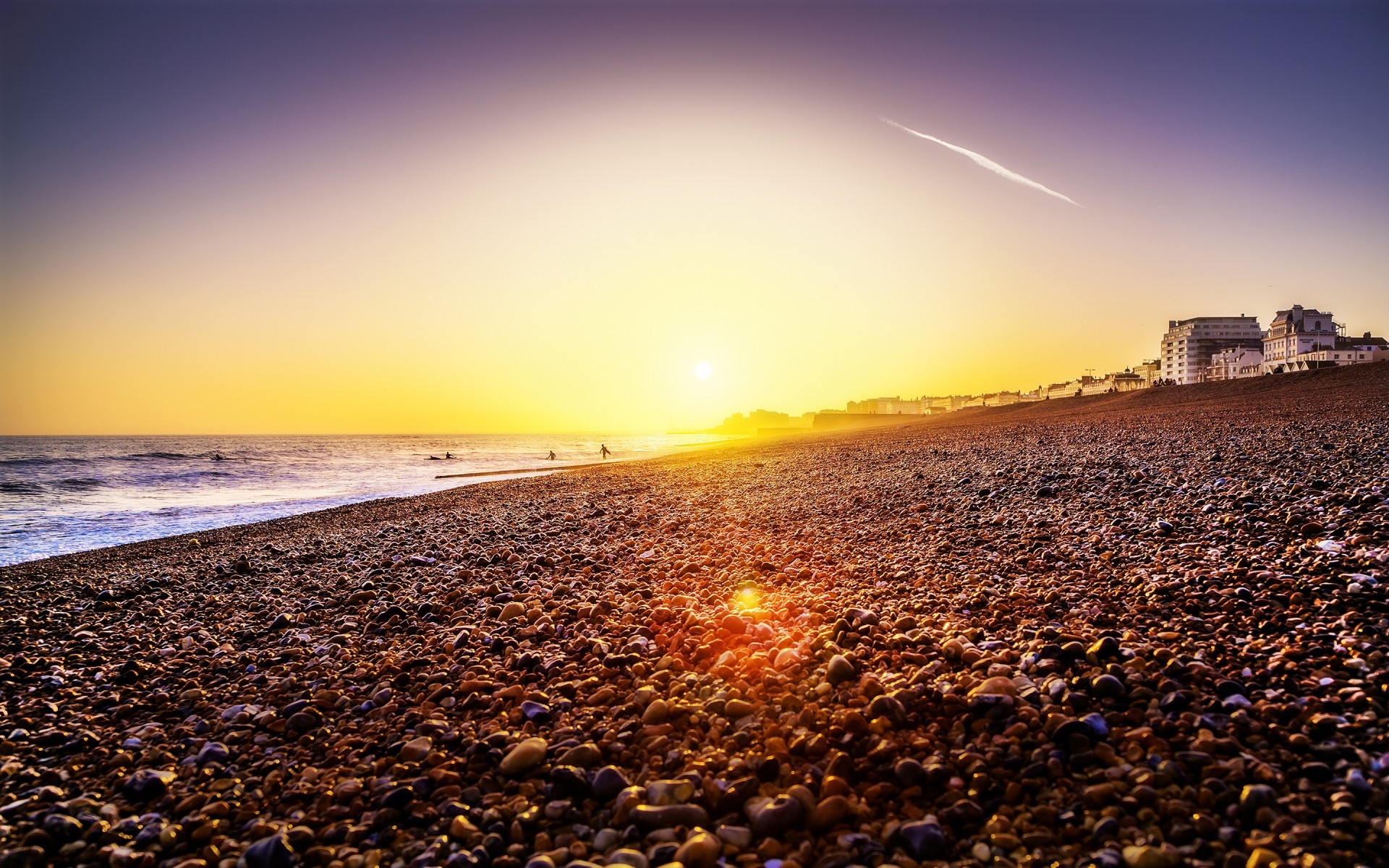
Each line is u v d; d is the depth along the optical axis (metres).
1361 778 3.26
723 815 3.65
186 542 18.23
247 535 19.19
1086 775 3.62
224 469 60.56
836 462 28.72
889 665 5.27
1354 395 37.41
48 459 79.38
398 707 5.48
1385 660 4.43
